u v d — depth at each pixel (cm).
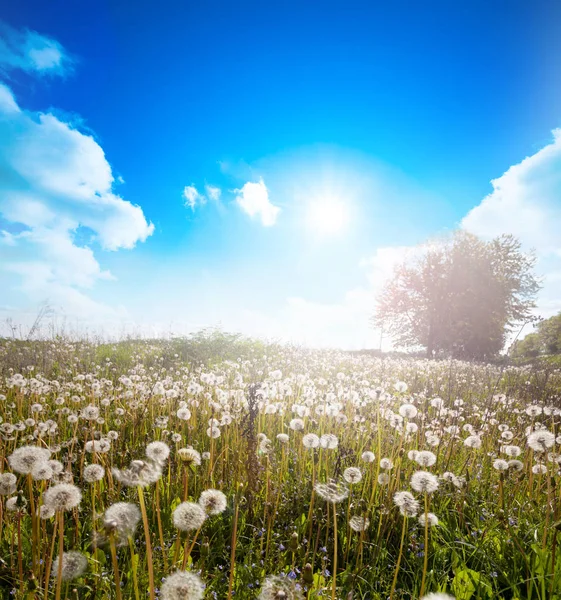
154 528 295
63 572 186
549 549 264
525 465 404
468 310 3894
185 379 833
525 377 1205
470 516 328
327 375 1163
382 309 4428
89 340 1514
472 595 244
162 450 192
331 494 204
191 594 139
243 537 295
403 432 394
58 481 230
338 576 255
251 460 308
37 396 571
